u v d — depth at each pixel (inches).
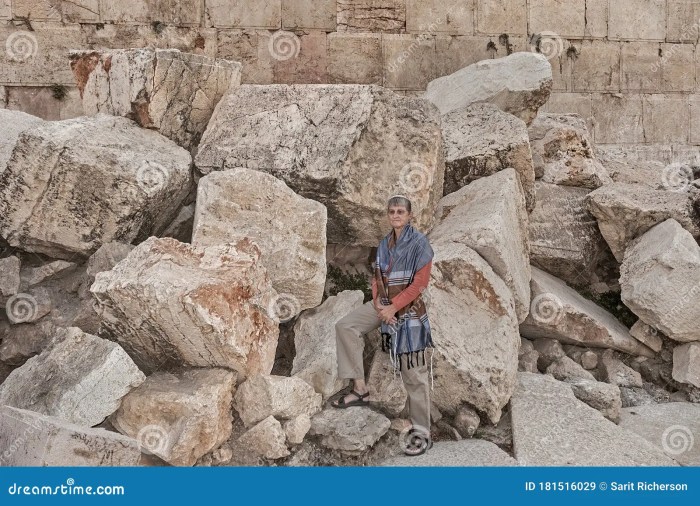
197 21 359.9
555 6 392.5
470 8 384.2
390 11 377.7
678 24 404.5
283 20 367.2
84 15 348.5
